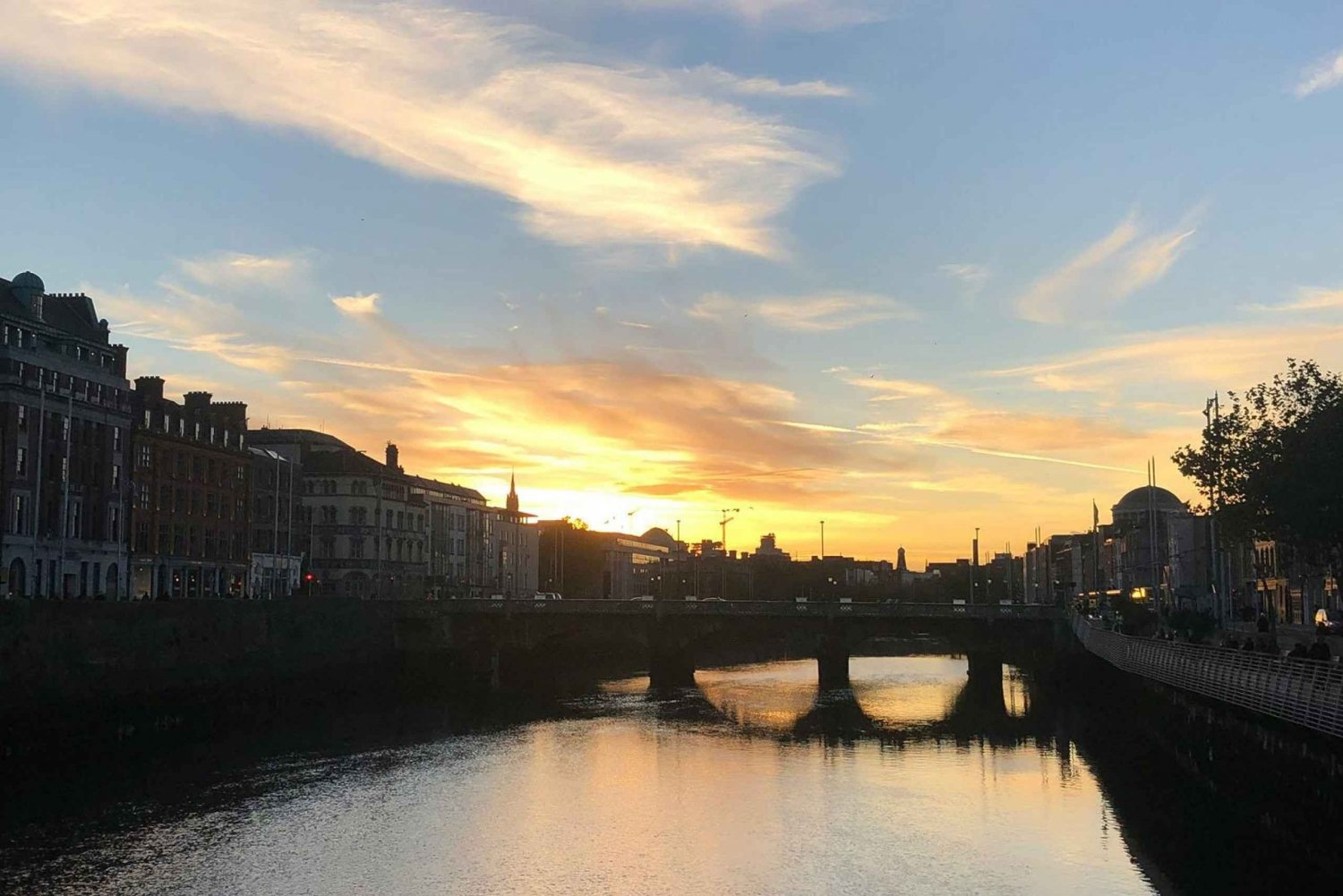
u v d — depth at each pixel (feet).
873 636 466.29
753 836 193.88
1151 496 510.58
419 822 204.13
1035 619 447.83
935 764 263.29
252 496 506.48
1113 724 326.65
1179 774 232.32
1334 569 232.32
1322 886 145.28
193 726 310.65
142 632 304.09
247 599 381.60
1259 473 232.94
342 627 413.18
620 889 164.76
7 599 262.26
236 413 498.28
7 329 358.43
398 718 345.72
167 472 437.58
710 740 300.81
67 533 375.66
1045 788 234.79
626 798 224.33
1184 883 163.63
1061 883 165.58
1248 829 179.73
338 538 597.52
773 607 465.06
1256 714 175.42
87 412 387.55
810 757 273.33
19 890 163.22
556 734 311.68
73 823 199.82
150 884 165.99
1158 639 290.76
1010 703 393.09
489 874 172.04
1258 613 398.42
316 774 246.68
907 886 164.96
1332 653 234.58
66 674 273.13
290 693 360.69
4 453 347.97
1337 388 237.25
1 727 246.68
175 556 439.63
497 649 481.87
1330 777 143.02
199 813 208.95
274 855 181.88
